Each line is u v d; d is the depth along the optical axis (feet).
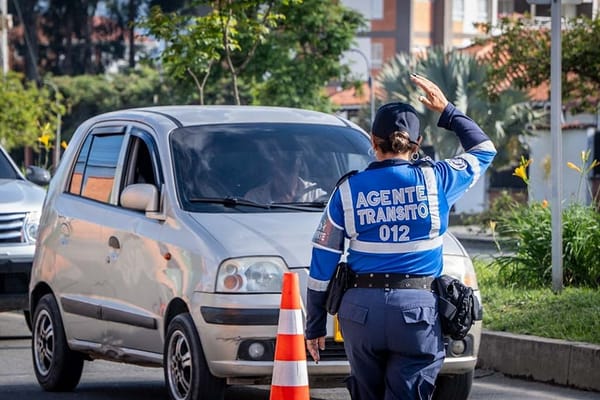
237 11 91.50
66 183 51.06
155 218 43.86
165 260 42.55
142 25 92.99
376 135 29.60
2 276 64.85
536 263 65.41
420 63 193.16
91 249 47.42
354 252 29.25
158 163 44.93
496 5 416.05
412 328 28.58
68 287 48.91
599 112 186.91
